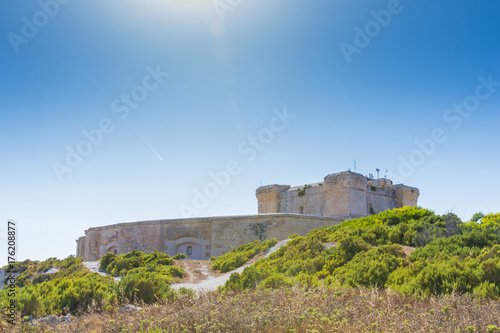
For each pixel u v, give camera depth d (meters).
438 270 12.04
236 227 43.44
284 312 8.95
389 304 9.81
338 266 18.41
